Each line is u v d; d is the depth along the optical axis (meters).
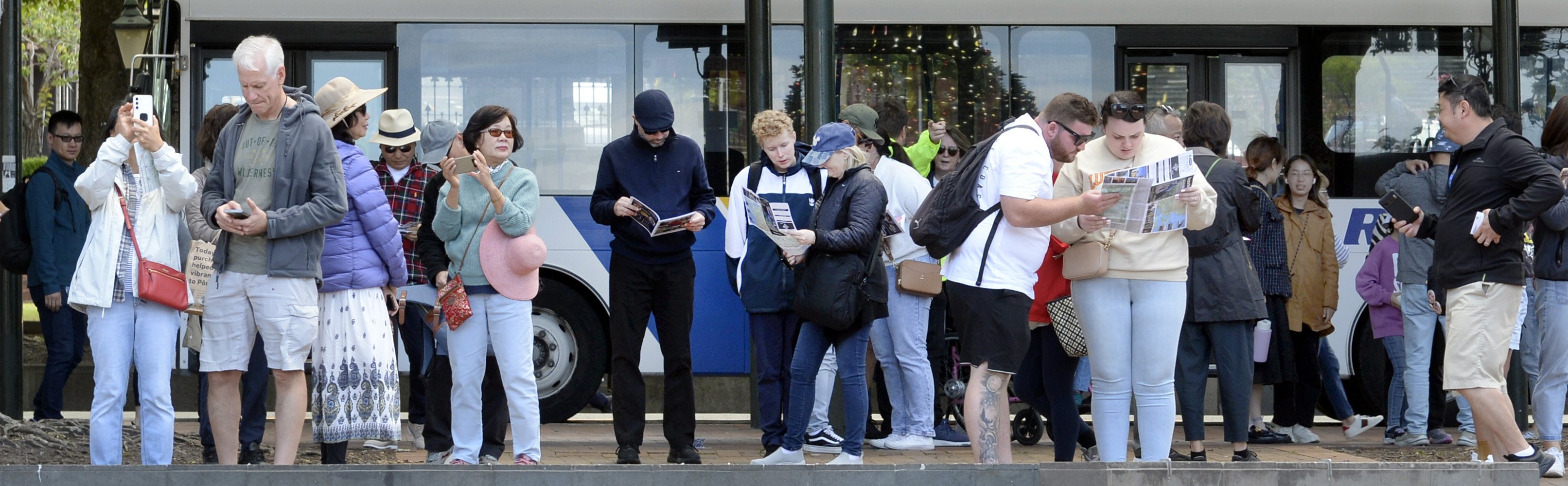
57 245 11.66
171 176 7.91
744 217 10.15
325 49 12.88
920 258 10.99
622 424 9.65
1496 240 8.87
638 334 9.66
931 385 11.14
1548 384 9.78
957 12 13.30
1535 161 8.75
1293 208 12.39
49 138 11.80
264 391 9.41
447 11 12.93
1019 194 7.89
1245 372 9.36
